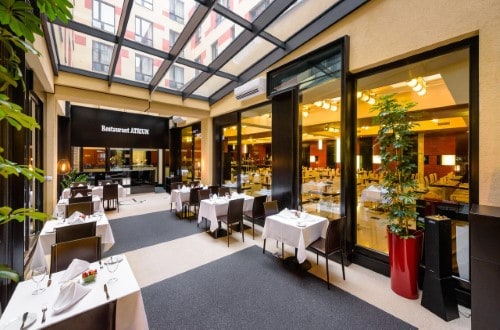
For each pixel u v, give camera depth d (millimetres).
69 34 4043
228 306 2303
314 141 7012
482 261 1723
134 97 5734
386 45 2795
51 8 1057
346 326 2035
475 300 1746
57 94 4887
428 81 3594
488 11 2111
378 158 2725
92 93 5258
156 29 4188
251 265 3178
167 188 9984
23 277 2475
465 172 4145
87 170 8867
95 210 4754
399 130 2436
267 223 3428
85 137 8125
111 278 1745
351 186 3307
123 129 8984
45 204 4906
